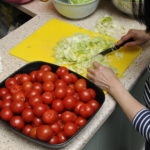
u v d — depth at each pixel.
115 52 1.10
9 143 0.81
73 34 1.19
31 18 1.41
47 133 0.75
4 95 0.89
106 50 1.08
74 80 0.93
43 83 0.92
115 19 1.28
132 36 1.10
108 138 1.14
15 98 0.85
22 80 0.92
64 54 1.08
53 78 0.92
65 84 0.90
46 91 0.88
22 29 1.23
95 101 0.86
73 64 1.06
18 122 0.80
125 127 1.29
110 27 1.23
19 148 0.79
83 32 1.20
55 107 0.83
